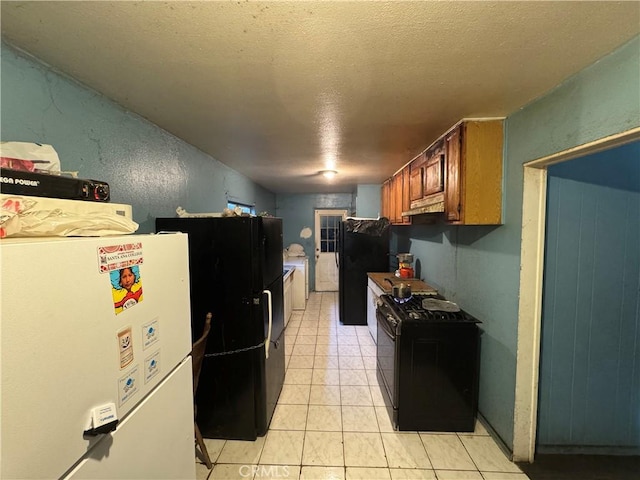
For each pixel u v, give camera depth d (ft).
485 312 6.55
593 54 3.48
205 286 6.05
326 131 6.44
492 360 6.28
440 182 6.80
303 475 5.32
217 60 3.57
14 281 1.58
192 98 4.71
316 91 4.47
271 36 3.07
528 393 5.48
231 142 7.35
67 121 4.02
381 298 8.52
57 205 2.51
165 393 3.03
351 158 9.18
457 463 5.57
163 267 2.99
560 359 5.64
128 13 2.69
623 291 5.52
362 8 2.64
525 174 5.15
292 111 5.29
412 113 5.41
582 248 5.46
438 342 6.31
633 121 3.22
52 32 3.00
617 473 5.34
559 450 5.77
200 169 8.22
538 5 2.61
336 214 20.13
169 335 3.10
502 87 4.37
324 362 9.79
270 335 6.70
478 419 6.85
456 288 8.12
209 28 2.93
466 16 2.76
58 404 1.82
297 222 20.22
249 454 5.82
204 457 5.44
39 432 1.71
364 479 5.23
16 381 1.59
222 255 5.98
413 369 6.36
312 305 16.97
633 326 5.57
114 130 4.91
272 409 6.96
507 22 2.85
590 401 5.71
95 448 2.12
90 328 2.06
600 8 2.65
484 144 5.71
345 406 7.35
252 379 6.14
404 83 4.23
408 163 9.73
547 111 4.54
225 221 5.96
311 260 20.36
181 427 3.37
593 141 3.74
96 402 2.11
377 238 13.44
